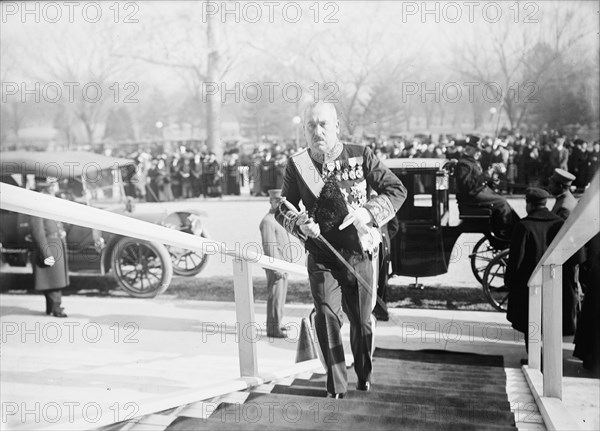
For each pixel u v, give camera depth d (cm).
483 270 363
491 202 358
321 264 337
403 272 369
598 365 348
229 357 373
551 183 354
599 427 309
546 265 285
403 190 339
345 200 337
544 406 277
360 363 337
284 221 342
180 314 404
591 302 349
